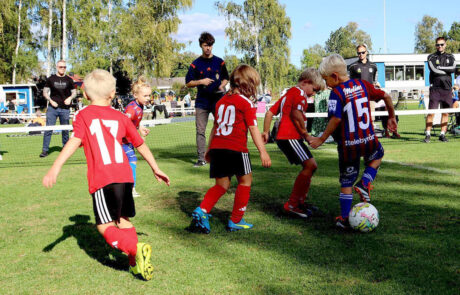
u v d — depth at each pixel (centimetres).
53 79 932
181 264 290
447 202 427
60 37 4034
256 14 4384
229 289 248
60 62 931
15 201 498
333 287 245
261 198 473
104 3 3884
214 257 301
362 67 1019
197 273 273
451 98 951
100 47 3684
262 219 394
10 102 2878
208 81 691
